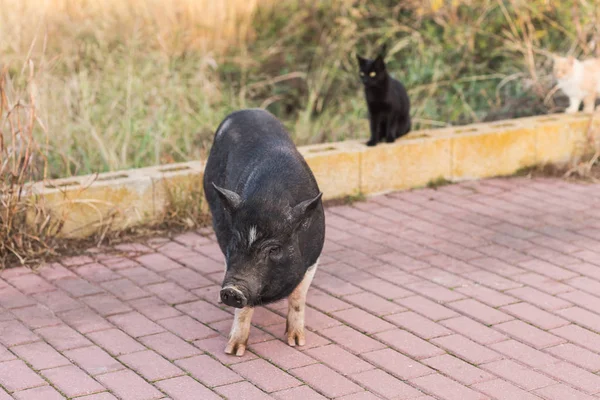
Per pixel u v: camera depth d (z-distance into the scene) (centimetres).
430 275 725
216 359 586
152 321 639
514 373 571
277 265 525
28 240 749
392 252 773
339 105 1166
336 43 1252
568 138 1011
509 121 1013
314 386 553
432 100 1135
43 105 955
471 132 969
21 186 739
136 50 1135
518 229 830
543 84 1130
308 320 644
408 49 1263
